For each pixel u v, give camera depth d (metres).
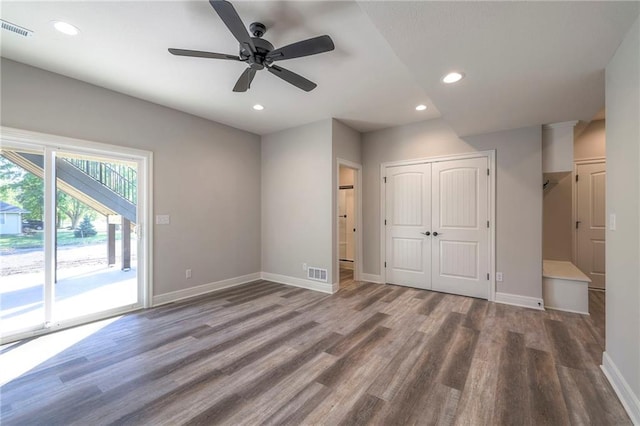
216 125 4.30
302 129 4.46
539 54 1.97
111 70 2.77
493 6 1.50
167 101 3.52
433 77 2.30
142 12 1.97
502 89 2.52
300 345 2.52
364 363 2.22
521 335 2.71
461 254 4.00
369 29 2.16
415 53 1.97
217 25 2.12
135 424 1.61
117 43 2.33
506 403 1.76
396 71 2.80
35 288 2.77
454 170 4.04
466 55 1.99
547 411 1.70
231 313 3.31
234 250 4.55
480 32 1.73
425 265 4.29
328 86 3.12
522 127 3.56
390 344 2.53
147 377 2.05
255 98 3.44
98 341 2.61
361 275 4.86
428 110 3.84
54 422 1.63
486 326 2.92
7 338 2.57
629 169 1.73
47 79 2.77
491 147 3.78
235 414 1.68
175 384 1.97
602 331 2.79
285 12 1.97
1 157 2.61
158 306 3.55
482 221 3.84
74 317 2.97
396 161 4.52
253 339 2.64
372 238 4.78
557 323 2.99
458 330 2.83
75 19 2.03
